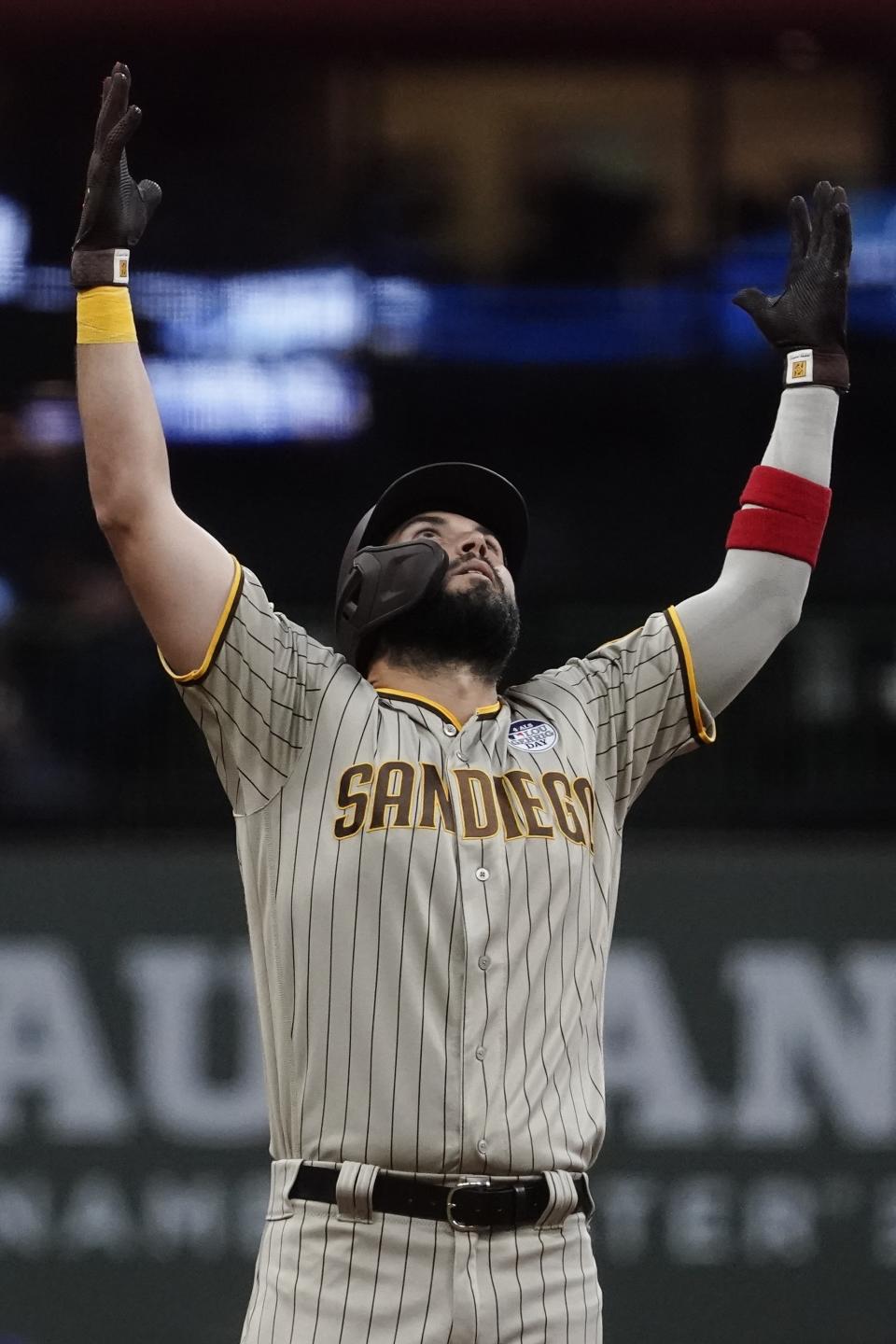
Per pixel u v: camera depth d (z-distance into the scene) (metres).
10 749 22.89
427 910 10.51
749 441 23.30
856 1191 21.97
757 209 23.33
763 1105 22.12
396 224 23.19
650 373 23.34
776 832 23.02
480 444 23.16
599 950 11.15
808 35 23.20
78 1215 21.80
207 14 22.97
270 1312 10.50
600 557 23.22
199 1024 22.12
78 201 23.02
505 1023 10.41
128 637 23.06
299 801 10.95
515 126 23.28
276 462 23.03
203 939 22.27
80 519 23.03
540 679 11.93
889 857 22.53
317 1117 10.49
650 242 23.28
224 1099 22.00
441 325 23.23
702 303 23.30
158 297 22.92
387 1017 10.38
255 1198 21.86
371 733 11.05
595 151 23.30
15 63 22.95
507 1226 10.31
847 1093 22.14
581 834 11.06
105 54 22.98
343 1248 10.32
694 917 22.44
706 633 11.96
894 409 23.39
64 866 22.36
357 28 23.11
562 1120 10.46
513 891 10.65
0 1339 21.61
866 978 22.33
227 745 11.19
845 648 23.25
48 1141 21.89
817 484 12.16
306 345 23.05
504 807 10.91
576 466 23.30
